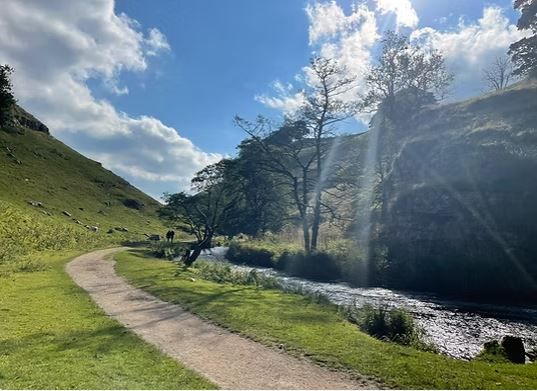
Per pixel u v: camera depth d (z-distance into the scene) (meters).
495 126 40.09
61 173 115.94
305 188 46.66
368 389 9.55
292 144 47.03
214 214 55.31
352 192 57.81
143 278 28.20
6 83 48.38
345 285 35.41
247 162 49.62
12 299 18.86
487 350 14.80
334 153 48.56
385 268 36.00
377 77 55.16
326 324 15.91
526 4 58.47
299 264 41.66
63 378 9.59
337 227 53.97
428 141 44.06
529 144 36.06
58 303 18.67
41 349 11.84
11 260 32.66
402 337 15.88
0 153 101.44
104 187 125.75
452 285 32.16
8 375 9.69
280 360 11.57
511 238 31.55
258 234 60.56
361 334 14.77
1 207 50.81
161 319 16.42
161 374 10.21
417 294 31.20
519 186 33.31
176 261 46.03
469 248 33.38
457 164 38.75
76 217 83.56
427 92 61.31
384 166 57.31
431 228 36.88
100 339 13.12
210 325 15.56
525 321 22.55
